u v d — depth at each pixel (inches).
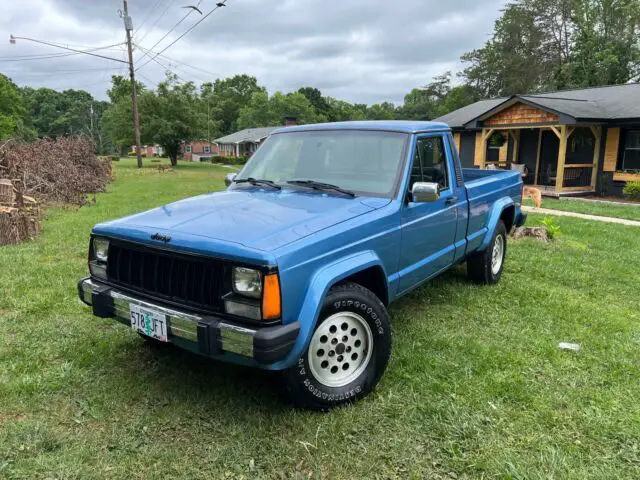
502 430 114.0
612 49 1489.9
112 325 173.0
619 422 118.1
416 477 98.6
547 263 272.2
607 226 409.7
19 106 2513.5
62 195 524.1
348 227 123.3
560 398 127.9
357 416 118.6
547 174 758.5
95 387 130.0
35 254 275.0
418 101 3720.5
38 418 116.5
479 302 203.3
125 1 1299.2
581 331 174.7
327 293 117.2
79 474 97.4
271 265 101.4
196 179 1026.7
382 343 128.6
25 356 147.6
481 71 1942.7
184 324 108.9
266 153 178.4
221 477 97.7
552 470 100.2
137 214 138.5
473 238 200.2
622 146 648.4
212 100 4013.3
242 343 101.7
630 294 221.8
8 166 479.5
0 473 96.5
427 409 121.1
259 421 114.9
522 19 1809.8
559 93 808.9
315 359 118.6
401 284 148.9
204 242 108.7
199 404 122.5
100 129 3518.7
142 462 101.3
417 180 155.7
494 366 145.6
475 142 862.5
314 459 103.1
